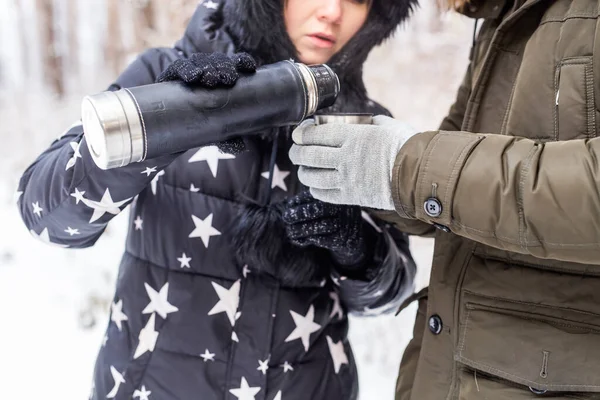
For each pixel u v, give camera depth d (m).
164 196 0.84
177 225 0.83
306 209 0.73
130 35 1.44
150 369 0.84
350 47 0.95
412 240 1.46
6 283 1.49
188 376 0.83
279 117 0.60
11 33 1.49
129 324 0.85
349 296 0.91
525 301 0.61
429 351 0.71
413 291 0.99
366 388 1.42
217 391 0.83
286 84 0.60
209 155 0.83
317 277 0.86
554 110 0.59
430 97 1.27
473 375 0.64
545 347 0.59
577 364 0.58
